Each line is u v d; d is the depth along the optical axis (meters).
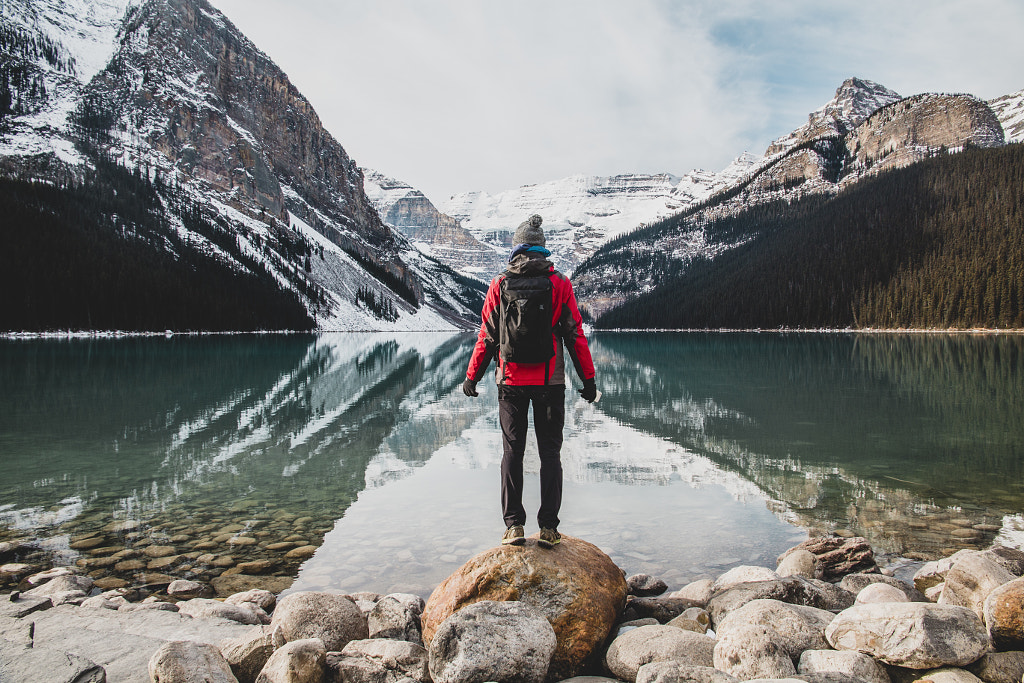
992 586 3.59
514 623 3.17
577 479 8.59
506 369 3.71
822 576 5.02
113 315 78.25
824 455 10.15
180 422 14.01
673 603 4.39
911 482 8.31
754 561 5.54
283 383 23.73
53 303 71.94
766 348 51.84
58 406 16.64
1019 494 7.66
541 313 3.52
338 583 5.00
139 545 5.95
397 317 160.50
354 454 10.53
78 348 49.19
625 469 9.22
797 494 7.75
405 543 5.99
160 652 2.78
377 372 30.23
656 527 6.48
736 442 11.38
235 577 5.14
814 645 3.35
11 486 8.27
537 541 3.89
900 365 30.25
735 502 7.42
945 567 4.73
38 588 4.69
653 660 3.24
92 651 3.19
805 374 26.19
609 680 3.14
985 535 6.12
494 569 3.63
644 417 14.57
